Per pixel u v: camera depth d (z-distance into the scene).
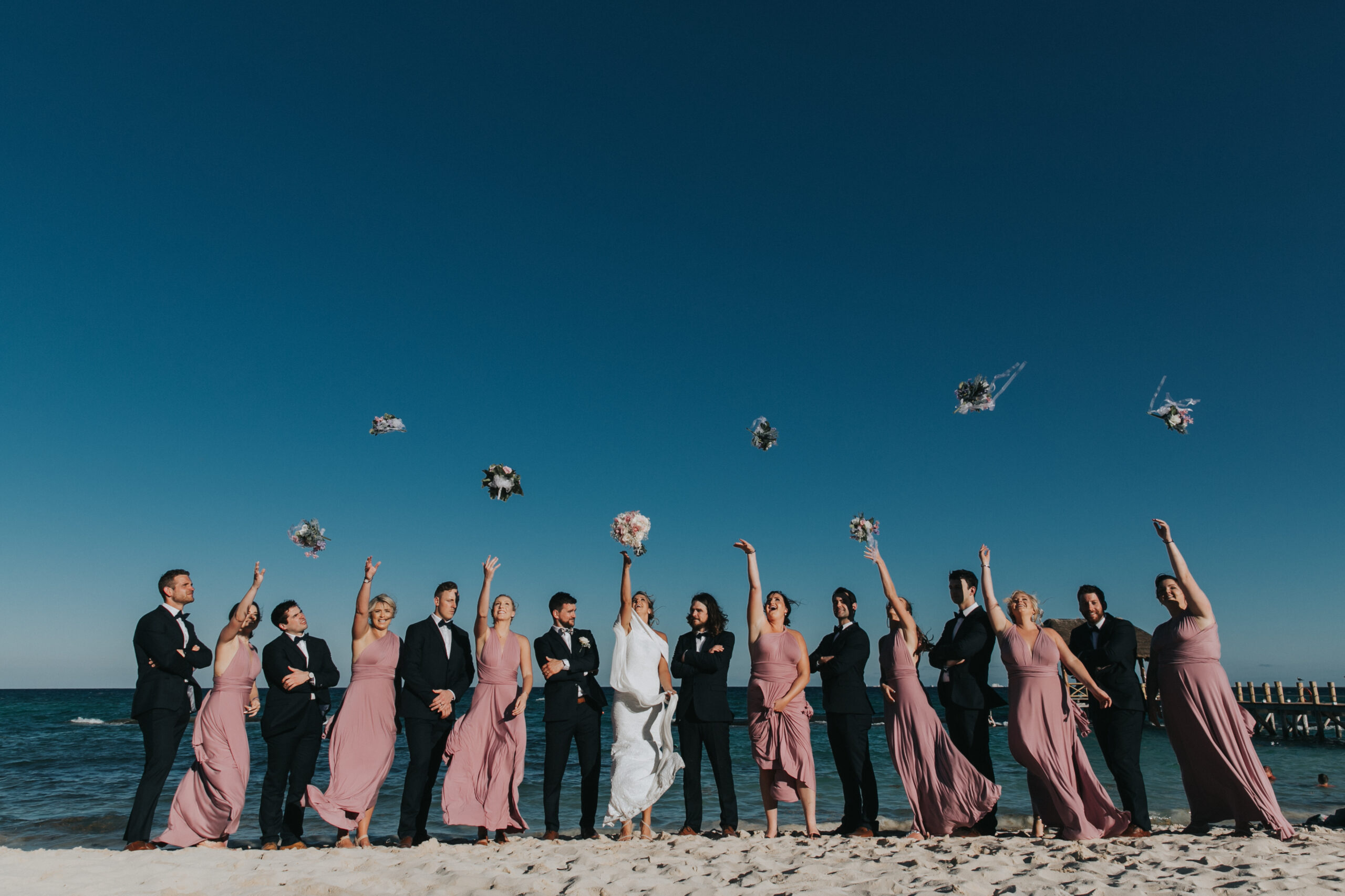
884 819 11.51
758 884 4.98
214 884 5.09
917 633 7.30
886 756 24.92
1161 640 6.93
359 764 6.82
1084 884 4.77
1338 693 70.06
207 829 6.59
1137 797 6.52
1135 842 6.19
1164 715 6.92
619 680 7.27
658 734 7.34
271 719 6.71
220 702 6.71
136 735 34.19
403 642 7.07
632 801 7.07
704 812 12.76
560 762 7.12
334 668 7.21
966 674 6.87
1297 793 15.87
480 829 7.12
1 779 18.69
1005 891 4.73
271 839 6.56
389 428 7.59
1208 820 6.73
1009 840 6.43
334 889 4.93
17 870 5.40
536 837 7.90
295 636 7.05
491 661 7.14
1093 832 6.36
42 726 40.84
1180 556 6.79
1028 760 6.57
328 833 10.73
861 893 4.74
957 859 5.70
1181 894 4.53
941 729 6.97
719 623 7.45
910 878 5.04
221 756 6.63
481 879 5.15
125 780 18.38
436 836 10.17
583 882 5.00
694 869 5.51
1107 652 6.75
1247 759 6.47
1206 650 6.68
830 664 7.32
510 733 6.98
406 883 5.12
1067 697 6.68
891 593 7.34
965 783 6.62
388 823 11.53
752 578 7.42
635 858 6.01
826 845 6.48
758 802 14.09
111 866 5.59
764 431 8.28
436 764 7.24
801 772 7.04
